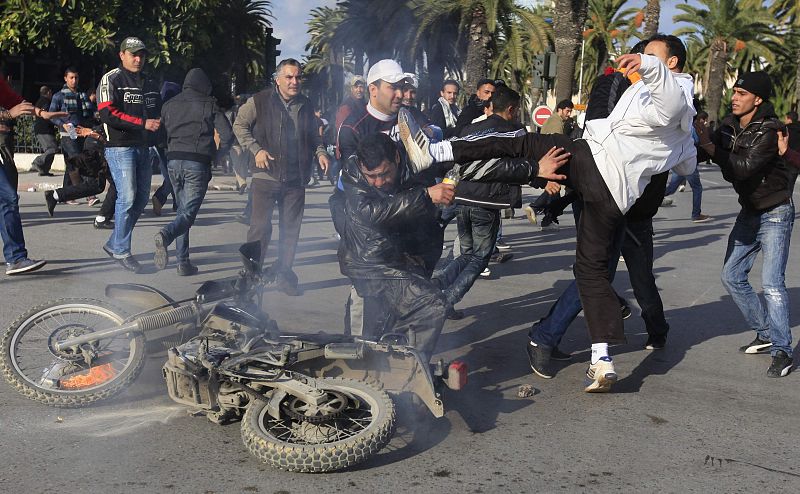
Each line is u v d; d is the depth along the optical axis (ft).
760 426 14.19
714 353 18.89
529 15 103.71
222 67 97.71
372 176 13.25
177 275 25.50
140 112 25.30
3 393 14.37
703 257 33.14
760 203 17.47
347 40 122.52
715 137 17.44
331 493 10.98
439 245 14.61
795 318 22.50
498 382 16.26
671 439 13.43
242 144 22.86
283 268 23.38
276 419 11.79
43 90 58.13
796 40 161.27
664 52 16.07
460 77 124.16
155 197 37.99
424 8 105.81
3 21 72.28
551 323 16.26
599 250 15.02
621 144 14.39
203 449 12.30
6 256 24.03
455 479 11.57
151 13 75.36
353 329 15.28
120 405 14.06
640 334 20.48
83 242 30.68
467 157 14.14
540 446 12.91
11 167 23.61
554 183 16.76
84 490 10.91
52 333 14.02
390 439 11.65
